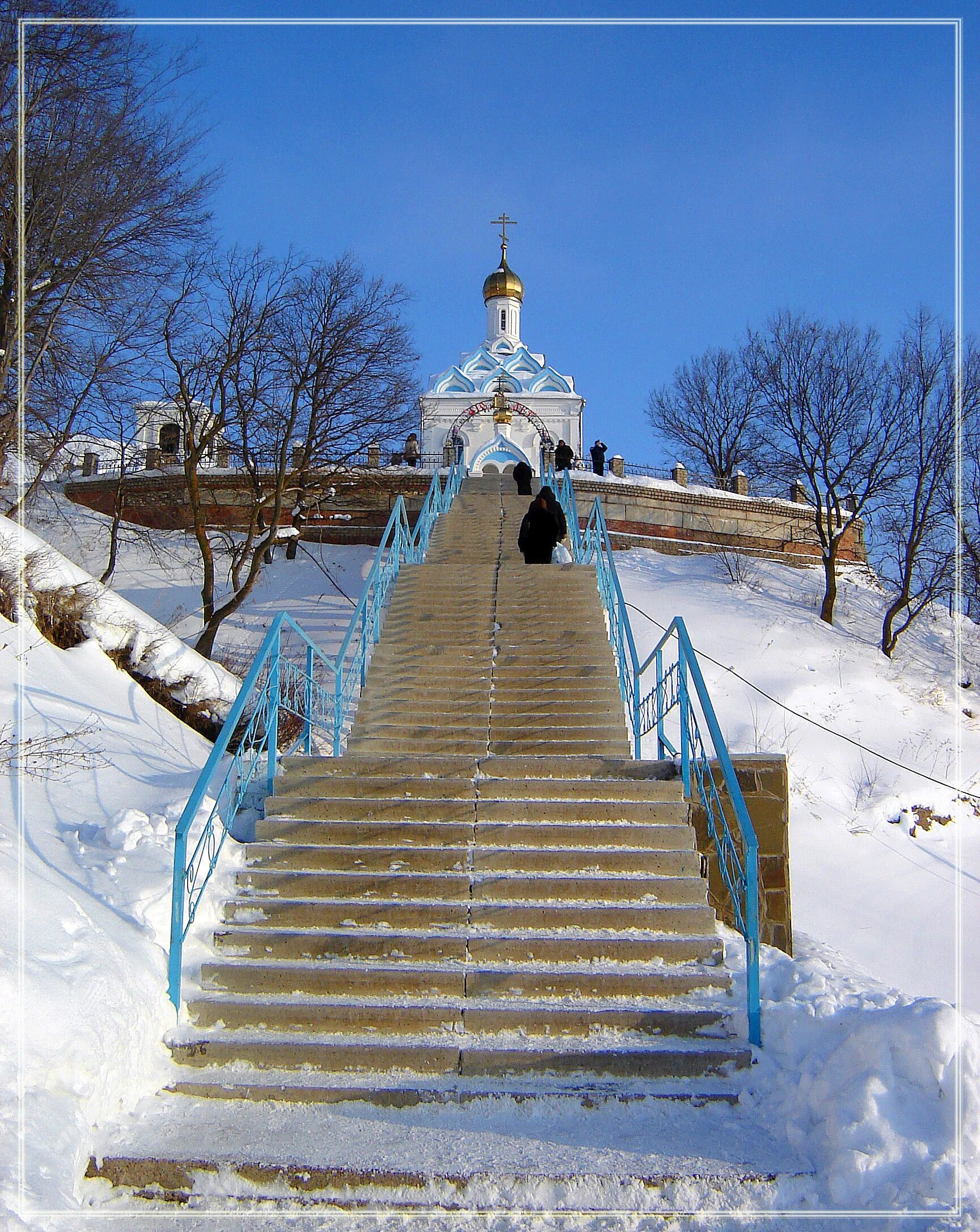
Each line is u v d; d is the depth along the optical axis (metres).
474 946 5.89
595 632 11.44
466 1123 4.68
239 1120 4.64
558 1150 4.39
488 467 37.53
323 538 26.72
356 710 10.20
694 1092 4.83
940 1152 4.14
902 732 18.39
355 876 6.41
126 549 26.09
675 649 20.00
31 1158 3.89
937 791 16.36
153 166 17.33
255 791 7.51
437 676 10.30
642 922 6.12
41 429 17.73
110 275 17.14
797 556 29.34
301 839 6.95
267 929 6.04
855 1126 4.25
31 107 15.51
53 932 4.91
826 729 17.64
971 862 15.12
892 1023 4.55
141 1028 4.93
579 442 39.16
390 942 5.91
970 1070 4.34
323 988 5.62
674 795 7.42
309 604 23.45
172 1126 4.55
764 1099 4.84
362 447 22.52
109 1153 4.26
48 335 15.55
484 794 7.42
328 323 22.09
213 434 20.34
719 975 5.66
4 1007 4.25
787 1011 5.24
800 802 15.51
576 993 5.61
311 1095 4.83
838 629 23.69
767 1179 4.14
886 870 14.43
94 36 16.36
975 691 21.53
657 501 28.59
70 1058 4.36
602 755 8.65
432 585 13.29
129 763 8.12
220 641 21.42
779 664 20.09
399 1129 4.59
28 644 9.29
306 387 22.16
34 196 15.29
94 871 6.06
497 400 36.81
